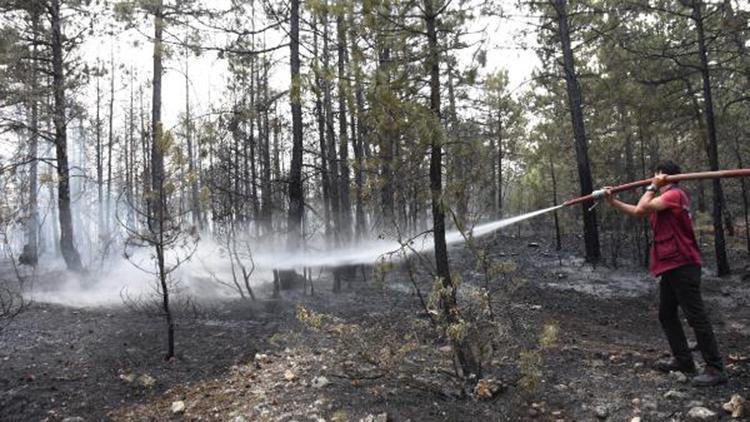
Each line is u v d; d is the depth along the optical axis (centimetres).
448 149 503
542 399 430
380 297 895
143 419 448
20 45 1269
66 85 1301
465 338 458
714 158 1124
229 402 464
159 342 663
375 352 482
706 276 1109
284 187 1123
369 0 475
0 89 1228
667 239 444
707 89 1125
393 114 470
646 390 431
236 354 607
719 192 1113
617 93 1268
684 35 1225
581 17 1299
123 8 1033
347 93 499
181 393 499
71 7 1284
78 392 505
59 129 1317
